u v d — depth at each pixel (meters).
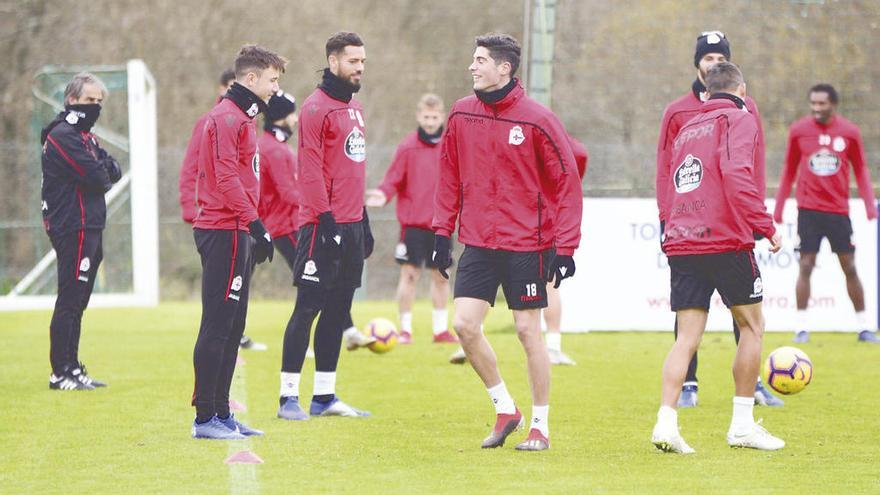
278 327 56.41
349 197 30.22
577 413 30.92
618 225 52.69
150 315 62.28
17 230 86.00
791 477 22.72
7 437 27.06
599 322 52.62
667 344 47.72
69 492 21.33
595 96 72.75
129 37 97.12
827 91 47.56
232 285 26.67
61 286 34.72
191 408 31.39
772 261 52.81
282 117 40.94
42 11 96.62
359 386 35.94
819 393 34.44
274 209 41.22
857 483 22.17
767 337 50.78
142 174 68.50
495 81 25.50
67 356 34.94
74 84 34.22
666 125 31.41
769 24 71.38
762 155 30.19
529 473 23.08
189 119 96.50
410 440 26.83
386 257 84.75
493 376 26.08
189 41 97.62
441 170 26.39
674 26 73.75
